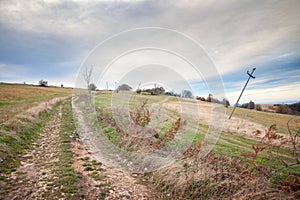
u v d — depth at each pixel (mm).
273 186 3375
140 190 3883
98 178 4172
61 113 14359
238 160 4375
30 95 31812
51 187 3549
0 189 3406
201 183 3639
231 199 3125
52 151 5801
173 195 3623
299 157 4207
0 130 6176
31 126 8508
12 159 4809
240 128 9398
